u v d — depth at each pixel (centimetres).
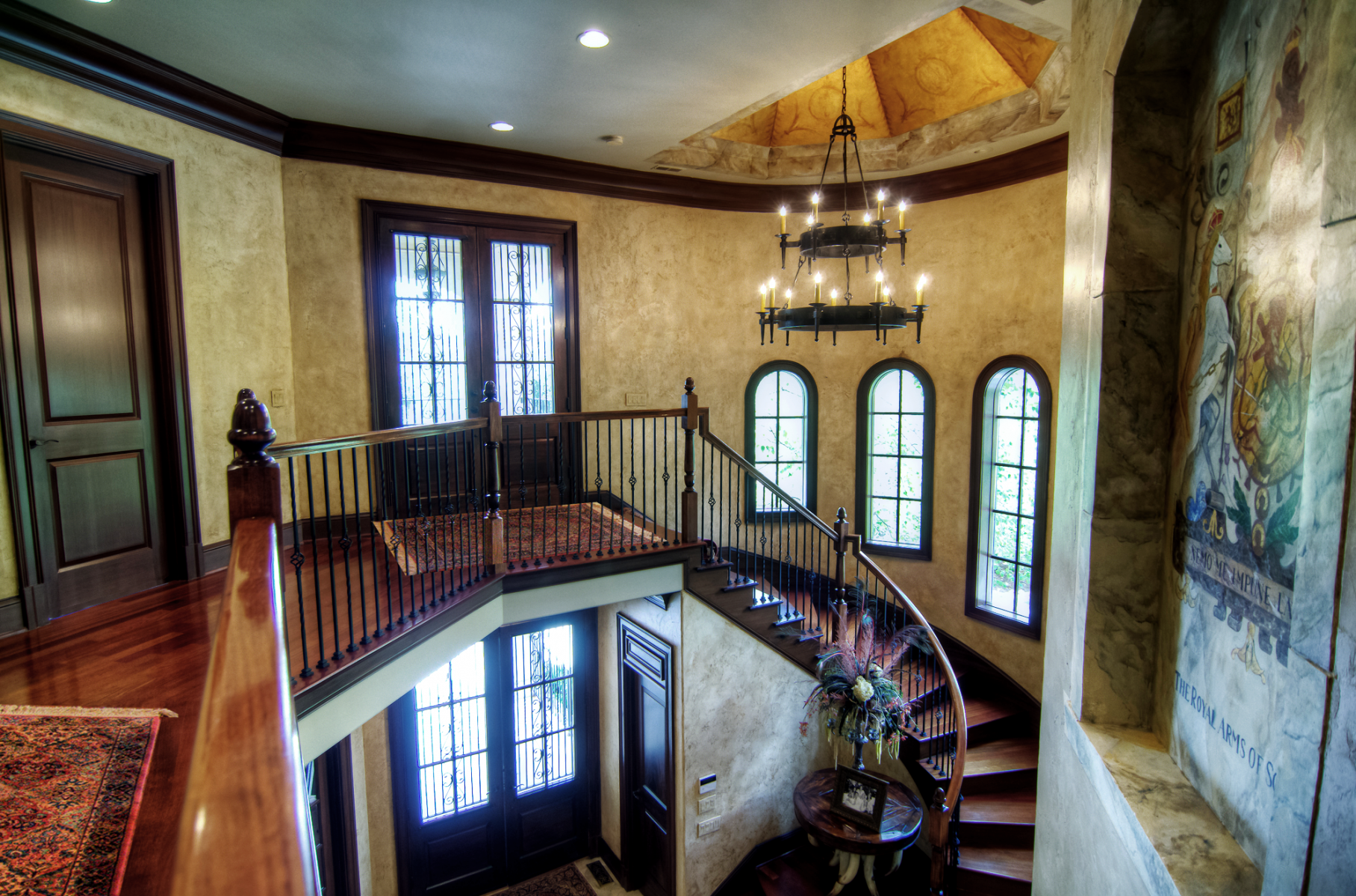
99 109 403
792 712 653
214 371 482
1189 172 224
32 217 376
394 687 370
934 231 691
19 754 228
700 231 724
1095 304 245
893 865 570
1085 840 249
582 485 691
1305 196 156
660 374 719
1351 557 122
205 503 473
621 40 404
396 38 401
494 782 678
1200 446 211
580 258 669
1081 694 253
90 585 404
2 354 356
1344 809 121
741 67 442
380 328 588
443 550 512
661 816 637
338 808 568
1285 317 164
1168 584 233
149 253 442
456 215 608
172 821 190
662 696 611
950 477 702
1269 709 167
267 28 387
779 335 759
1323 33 150
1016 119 562
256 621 117
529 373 660
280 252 542
